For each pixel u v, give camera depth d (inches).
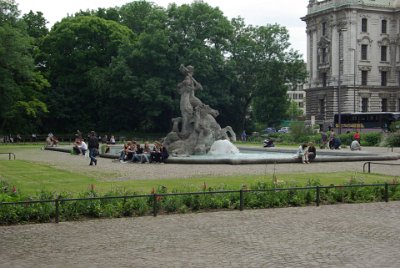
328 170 1231.5
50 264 463.5
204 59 3299.7
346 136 2726.4
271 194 772.0
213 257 486.3
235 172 1164.5
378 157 1515.7
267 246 526.6
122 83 3302.2
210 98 3363.7
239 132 3828.7
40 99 3240.7
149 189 860.6
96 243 539.8
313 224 636.1
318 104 4345.5
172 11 3481.8
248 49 3636.8
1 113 2396.7
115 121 3639.3
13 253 500.7
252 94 3754.9
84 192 764.0
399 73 4244.6
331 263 466.0
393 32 4261.8
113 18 3949.3
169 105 3250.5
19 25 2423.7
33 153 2006.6
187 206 735.1
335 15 4183.1
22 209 649.6
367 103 4173.2
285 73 3752.5
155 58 3253.0
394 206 771.4
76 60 3486.7
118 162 1476.4
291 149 1978.3
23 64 2261.3
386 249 514.3
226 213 709.3
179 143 1620.3
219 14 3491.6
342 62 4133.9
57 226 624.4
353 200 812.0
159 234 581.9
